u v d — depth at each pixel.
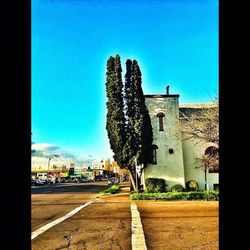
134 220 14.19
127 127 30.95
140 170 31.48
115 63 31.28
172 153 32.19
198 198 24.62
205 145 32.44
